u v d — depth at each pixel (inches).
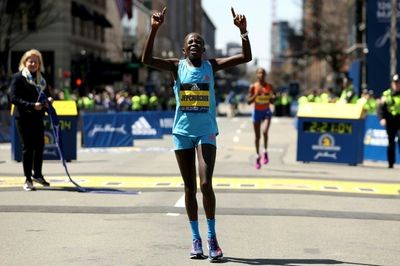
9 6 4416.8
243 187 1122.0
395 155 1689.2
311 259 635.5
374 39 4306.1
